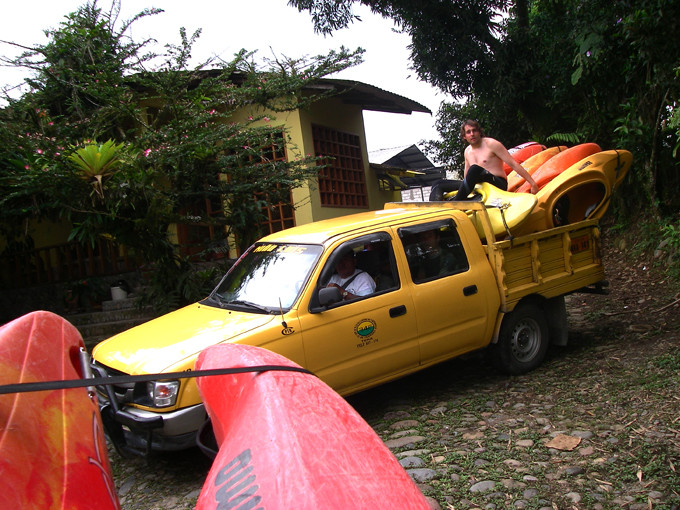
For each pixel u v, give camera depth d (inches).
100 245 423.8
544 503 128.6
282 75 354.3
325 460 39.0
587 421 173.0
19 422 46.8
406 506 36.3
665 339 241.6
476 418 186.9
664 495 127.0
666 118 354.9
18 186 273.9
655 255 363.3
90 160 269.6
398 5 446.3
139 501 160.4
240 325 176.4
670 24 298.8
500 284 218.4
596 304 333.4
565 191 243.4
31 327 68.1
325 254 191.3
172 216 307.3
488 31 455.8
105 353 181.8
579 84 417.7
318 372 180.1
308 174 378.0
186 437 160.7
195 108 333.1
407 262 202.7
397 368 197.9
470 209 227.5
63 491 44.5
